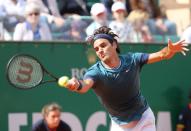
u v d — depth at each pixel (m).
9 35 26.17
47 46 25.84
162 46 27.53
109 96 16.53
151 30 28.59
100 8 27.50
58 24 26.91
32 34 26.38
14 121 25.55
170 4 33.22
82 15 30.75
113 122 17.47
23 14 26.61
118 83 16.25
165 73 27.78
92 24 27.33
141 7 30.94
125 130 17.39
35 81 16.91
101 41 16.05
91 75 15.98
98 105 26.50
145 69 27.52
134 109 17.02
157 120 27.70
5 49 25.27
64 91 26.03
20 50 25.44
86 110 26.34
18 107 25.56
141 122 17.28
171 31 29.03
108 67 16.22
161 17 31.97
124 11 28.16
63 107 26.03
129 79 16.34
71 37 27.00
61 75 26.00
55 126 24.30
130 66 16.38
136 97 16.84
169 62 27.80
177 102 27.92
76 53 26.22
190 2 33.38
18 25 26.31
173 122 27.89
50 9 28.59
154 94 27.62
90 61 26.31
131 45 27.14
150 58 16.56
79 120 26.28
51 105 24.19
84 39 27.12
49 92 25.84
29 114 25.67
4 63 25.25
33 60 16.91
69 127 25.02
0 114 25.42
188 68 28.08
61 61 26.03
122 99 16.62
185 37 28.69
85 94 26.31
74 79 14.86
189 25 29.42
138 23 28.38
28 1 27.64
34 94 25.70
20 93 25.56
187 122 27.64
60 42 26.00
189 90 27.97
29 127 25.70
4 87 25.36
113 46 16.22
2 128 25.44
